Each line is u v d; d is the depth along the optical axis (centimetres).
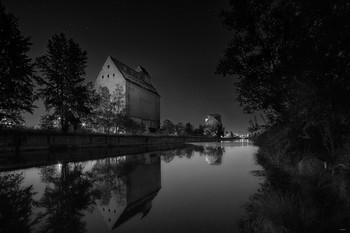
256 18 1243
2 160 1939
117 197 811
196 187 928
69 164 1717
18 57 2545
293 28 1017
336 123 884
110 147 3994
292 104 1050
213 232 491
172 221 563
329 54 816
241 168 1411
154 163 1788
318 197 627
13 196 823
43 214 634
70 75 3566
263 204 555
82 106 3588
